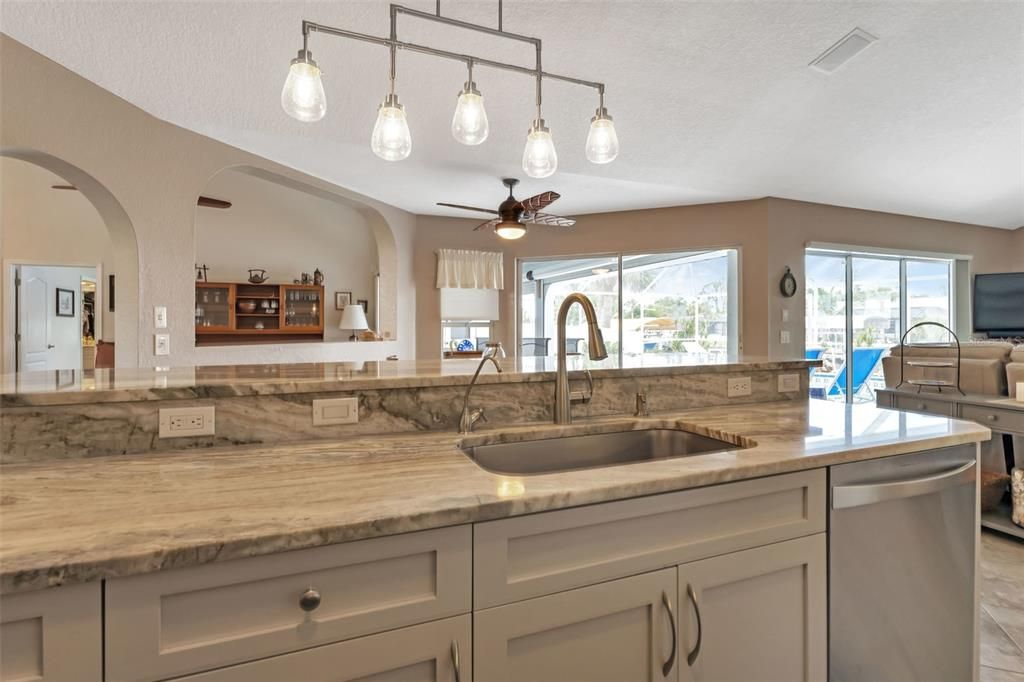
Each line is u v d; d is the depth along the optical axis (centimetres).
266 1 221
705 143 365
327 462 109
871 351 542
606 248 550
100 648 65
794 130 353
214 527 73
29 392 108
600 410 169
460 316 570
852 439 131
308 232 656
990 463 303
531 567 89
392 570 79
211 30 235
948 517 137
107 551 65
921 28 255
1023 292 561
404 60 265
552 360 214
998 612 204
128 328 282
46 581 62
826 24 249
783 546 112
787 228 489
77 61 245
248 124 309
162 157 296
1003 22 252
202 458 112
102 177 264
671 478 99
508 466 144
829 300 523
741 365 193
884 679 126
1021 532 260
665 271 535
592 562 93
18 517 77
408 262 548
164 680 68
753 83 296
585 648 93
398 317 528
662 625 99
